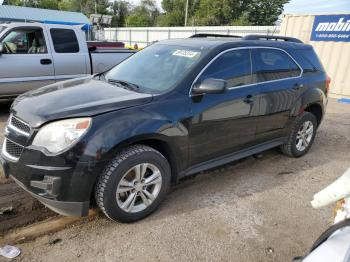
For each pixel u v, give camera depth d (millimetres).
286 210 3584
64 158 2678
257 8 53562
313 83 4934
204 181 4156
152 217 3281
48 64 6801
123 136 2844
